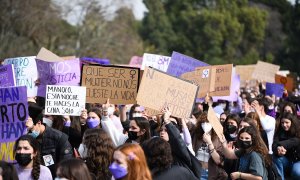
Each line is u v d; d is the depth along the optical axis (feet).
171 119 57.11
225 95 86.22
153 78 57.06
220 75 86.48
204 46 455.63
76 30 289.74
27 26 258.57
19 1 253.85
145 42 470.80
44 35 267.59
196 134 61.31
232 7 462.60
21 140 45.09
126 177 38.42
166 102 57.21
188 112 57.31
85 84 67.26
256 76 141.28
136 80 66.90
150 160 41.88
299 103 96.27
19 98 51.29
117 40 314.96
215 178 57.67
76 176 38.78
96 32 297.12
